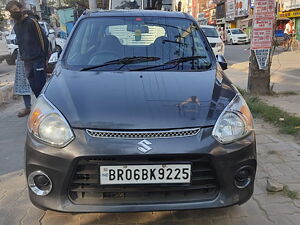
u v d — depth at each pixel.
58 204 2.22
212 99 2.48
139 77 2.82
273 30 6.61
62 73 2.97
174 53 3.36
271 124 4.92
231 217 2.68
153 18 3.75
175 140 2.18
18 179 3.35
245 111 2.52
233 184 2.28
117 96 2.47
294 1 23.94
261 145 4.10
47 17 24.73
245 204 2.85
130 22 3.67
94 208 2.20
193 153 2.17
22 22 5.14
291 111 5.56
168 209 2.21
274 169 3.47
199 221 2.63
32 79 5.37
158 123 2.22
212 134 2.24
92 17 3.76
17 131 4.85
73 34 3.58
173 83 2.70
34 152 2.26
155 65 3.17
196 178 2.24
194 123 2.24
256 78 6.85
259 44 6.66
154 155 2.14
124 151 2.13
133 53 3.32
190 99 2.46
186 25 3.74
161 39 3.51
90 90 2.57
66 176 2.18
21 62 5.51
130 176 2.18
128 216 2.70
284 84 8.07
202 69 3.12
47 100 2.47
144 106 2.35
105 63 3.18
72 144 2.18
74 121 2.25
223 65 3.60
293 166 3.54
